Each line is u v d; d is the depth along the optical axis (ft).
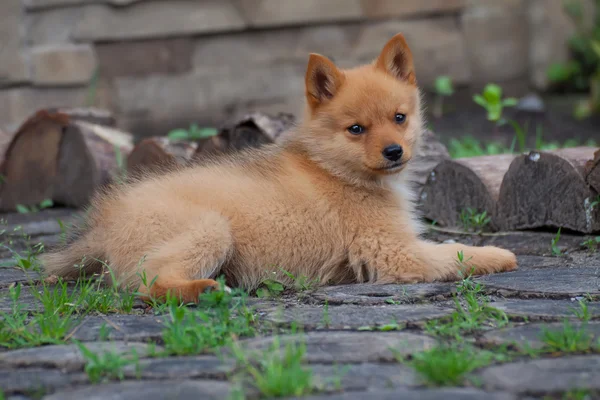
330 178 21.39
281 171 21.35
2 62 51.01
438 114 55.31
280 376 12.34
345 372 13.14
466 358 13.44
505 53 57.41
